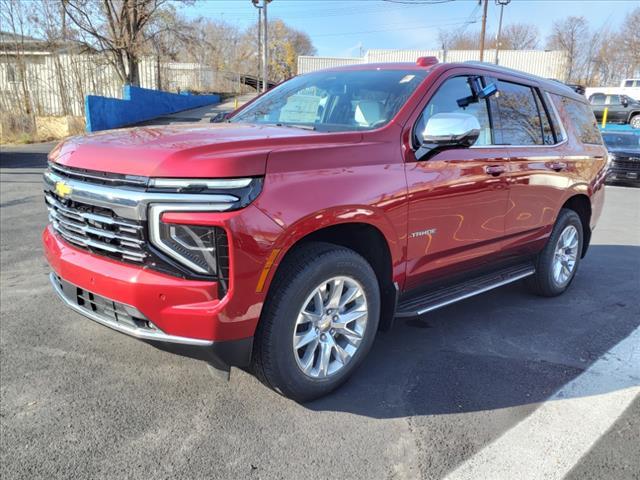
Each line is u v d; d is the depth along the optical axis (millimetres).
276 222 2562
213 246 2461
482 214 3791
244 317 2568
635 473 2506
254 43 73125
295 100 4008
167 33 31359
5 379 3223
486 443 2717
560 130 4742
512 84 4270
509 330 4215
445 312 4598
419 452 2635
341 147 2916
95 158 2732
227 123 3775
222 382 3246
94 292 2719
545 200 4457
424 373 3457
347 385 3271
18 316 4160
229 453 2590
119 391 3123
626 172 15234
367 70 4012
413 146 3277
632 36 51188
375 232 3125
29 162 14211
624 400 3164
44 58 25703
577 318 4512
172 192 2436
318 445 2670
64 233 3000
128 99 26328
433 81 3514
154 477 2410
